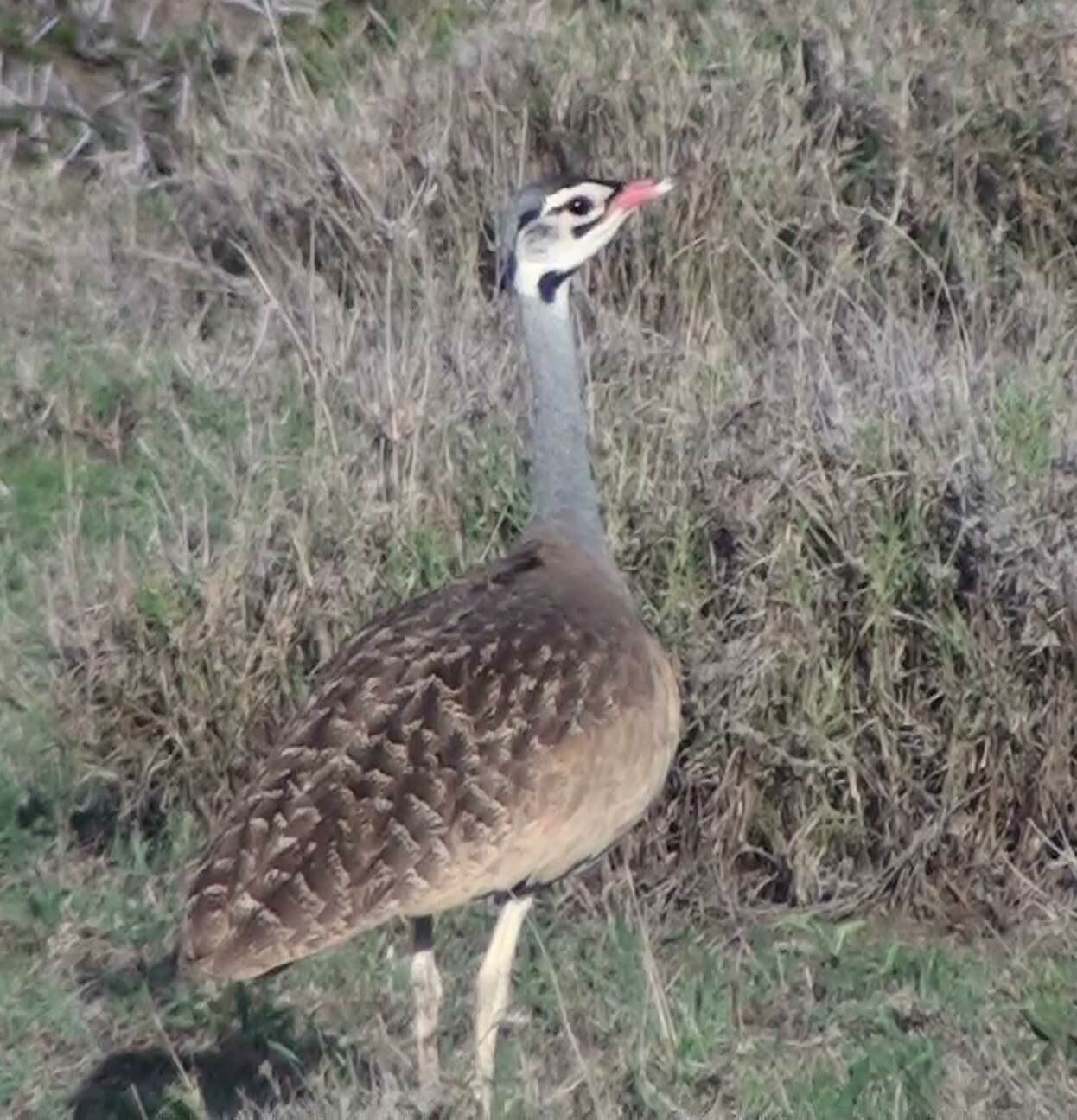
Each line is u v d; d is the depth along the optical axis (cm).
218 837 997
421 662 1028
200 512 1523
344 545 1389
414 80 1983
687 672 1333
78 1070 1165
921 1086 1137
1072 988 1244
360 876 968
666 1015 1155
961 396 1405
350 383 1554
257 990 1221
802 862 1336
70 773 1388
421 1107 1051
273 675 1368
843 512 1360
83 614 1411
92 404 1805
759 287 1748
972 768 1335
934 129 1880
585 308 1761
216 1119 1118
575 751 1027
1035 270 1800
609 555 1139
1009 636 1335
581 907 1312
